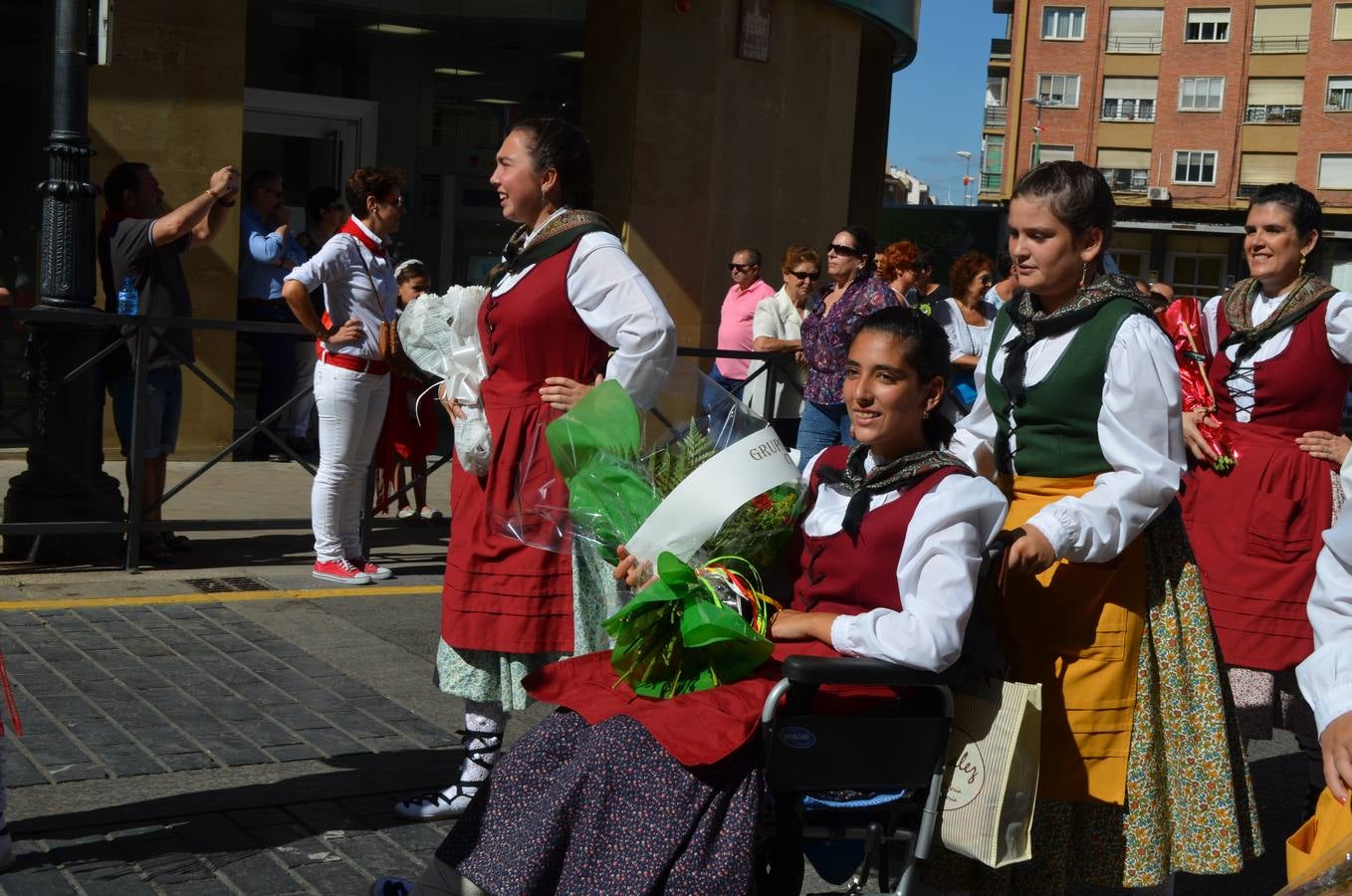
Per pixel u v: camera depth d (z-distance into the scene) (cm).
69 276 653
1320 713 225
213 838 369
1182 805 300
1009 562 275
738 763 260
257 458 997
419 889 275
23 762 412
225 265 959
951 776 270
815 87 1284
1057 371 295
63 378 651
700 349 815
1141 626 296
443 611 381
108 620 571
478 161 1284
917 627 257
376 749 442
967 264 838
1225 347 423
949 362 281
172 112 937
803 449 782
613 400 304
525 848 257
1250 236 421
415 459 780
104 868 348
